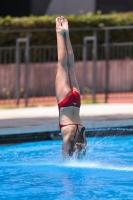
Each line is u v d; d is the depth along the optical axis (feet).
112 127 69.97
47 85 127.65
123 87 128.67
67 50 52.85
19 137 65.16
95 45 107.65
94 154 58.54
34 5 151.23
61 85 52.08
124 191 40.52
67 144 50.78
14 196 39.14
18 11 152.66
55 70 127.85
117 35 131.64
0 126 66.13
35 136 66.28
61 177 46.47
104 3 155.12
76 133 50.93
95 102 109.19
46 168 51.16
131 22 131.95
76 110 51.72
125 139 69.67
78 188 41.75
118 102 111.04
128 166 51.49
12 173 48.73
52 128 67.46
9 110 93.81
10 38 128.26
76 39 129.90
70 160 52.44
